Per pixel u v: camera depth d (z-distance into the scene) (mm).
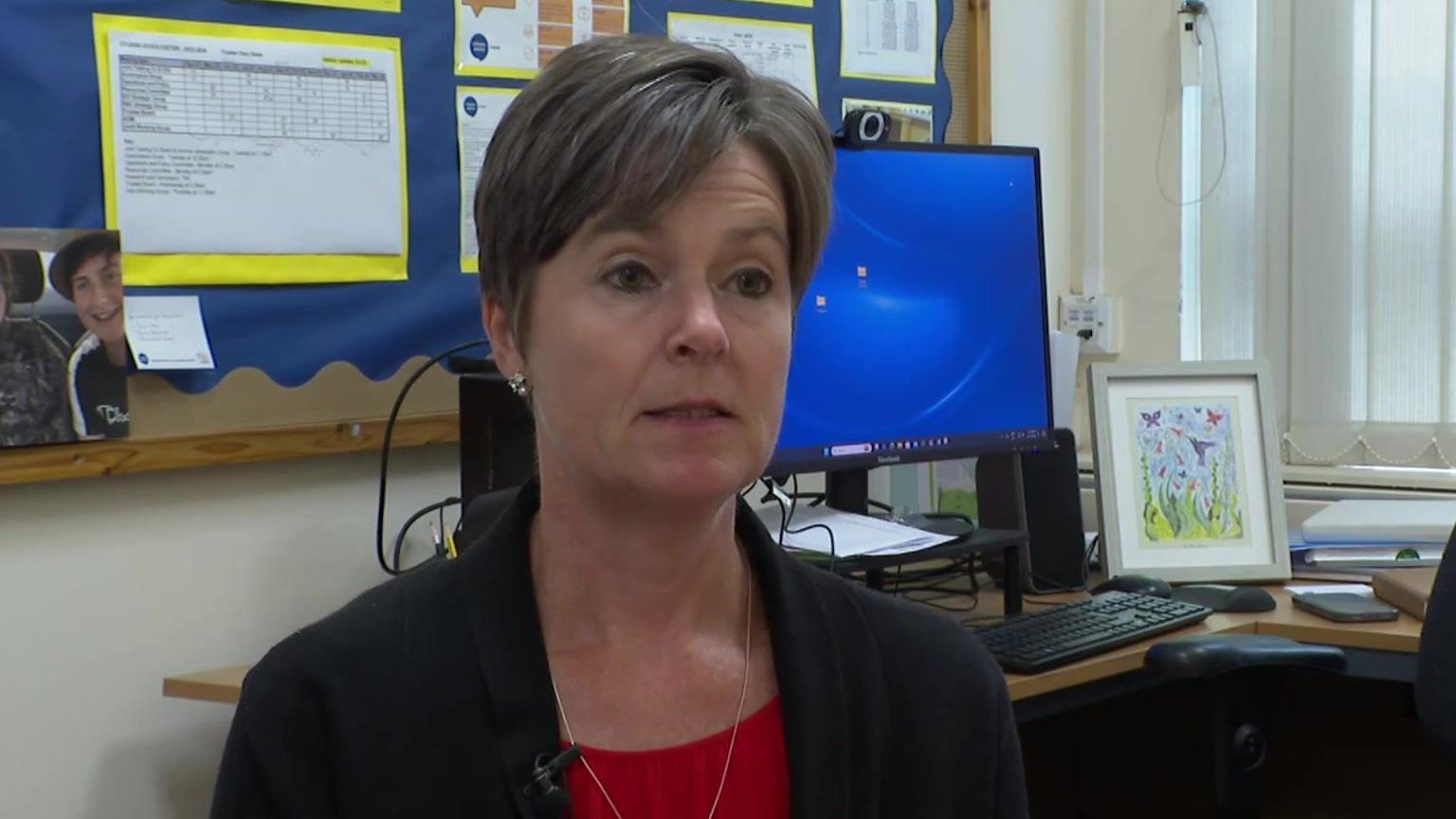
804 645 913
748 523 954
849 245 1906
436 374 2086
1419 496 2547
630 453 831
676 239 827
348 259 1981
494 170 862
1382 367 2633
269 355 1913
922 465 2318
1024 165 2090
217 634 1890
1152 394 2312
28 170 1714
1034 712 1688
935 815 924
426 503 2100
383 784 843
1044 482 2193
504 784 844
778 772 893
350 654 868
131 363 1786
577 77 833
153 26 1805
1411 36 2568
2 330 1676
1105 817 2668
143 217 1802
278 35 1903
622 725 884
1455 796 2395
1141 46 2867
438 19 2057
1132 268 2904
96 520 1776
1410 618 1964
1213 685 1751
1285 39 2691
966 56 2744
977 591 2191
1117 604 1943
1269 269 2738
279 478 1944
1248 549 2271
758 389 848
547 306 850
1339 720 2502
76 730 1765
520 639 872
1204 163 2805
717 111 828
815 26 2500
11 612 1707
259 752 855
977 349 2031
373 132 1996
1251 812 1763
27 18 1713
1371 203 2619
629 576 896
